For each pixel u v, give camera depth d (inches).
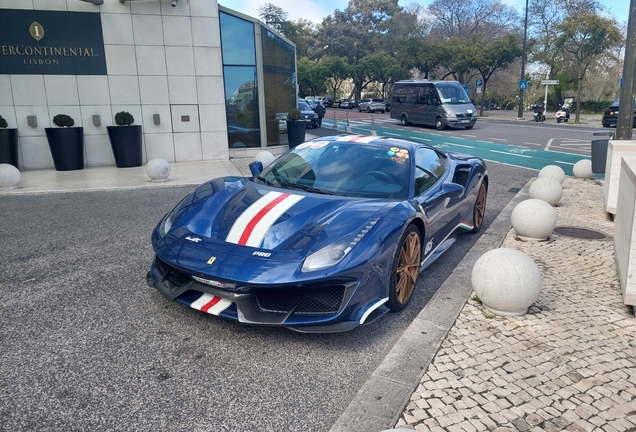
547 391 98.9
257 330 126.1
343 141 181.6
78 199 293.7
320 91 3034.0
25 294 146.2
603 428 87.6
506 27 2097.7
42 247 194.5
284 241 119.9
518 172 425.1
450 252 204.2
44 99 415.2
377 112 1748.3
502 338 122.2
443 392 98.0
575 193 332.2
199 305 119.9
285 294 116.6
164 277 130.0
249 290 113.1
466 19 2133.4
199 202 146.0
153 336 121.1
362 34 2918.3
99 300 142.3
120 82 432.5
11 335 120.3
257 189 152.2
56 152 403.9
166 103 448.5
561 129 924.6
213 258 117.6
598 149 363.3
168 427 88.0
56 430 86.2
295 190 151.9
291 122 517.0
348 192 150.1
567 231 232.2
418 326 127.5
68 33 411.5
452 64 1728.6
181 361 110.2
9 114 408.5
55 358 110.0
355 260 115.9
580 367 108.5
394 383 100.7
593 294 153.6
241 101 484.1
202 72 453.1
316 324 114.5
